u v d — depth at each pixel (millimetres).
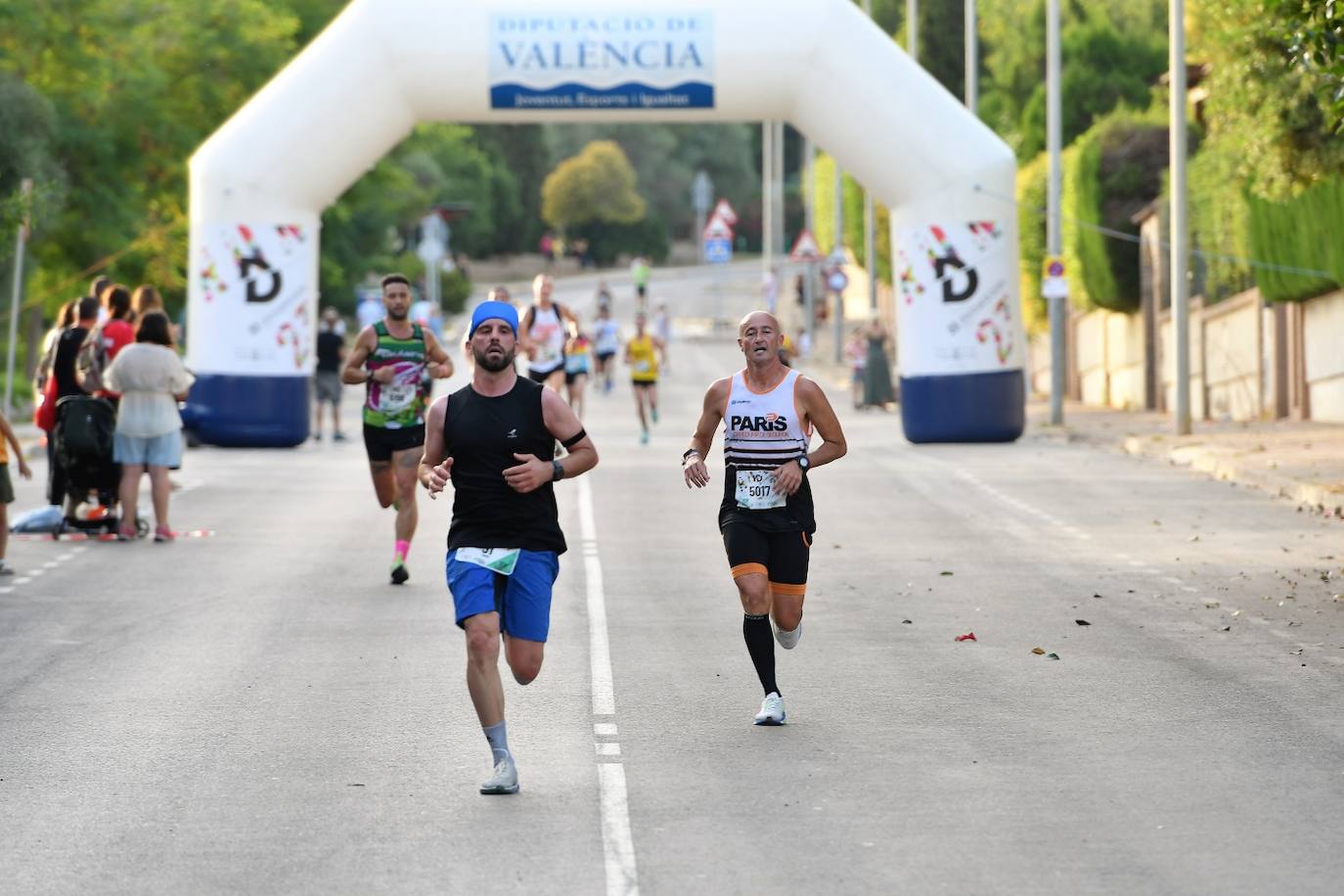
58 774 16688
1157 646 22797
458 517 16188
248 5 82250
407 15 53062
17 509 37781
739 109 54062
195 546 32156
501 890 13250
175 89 81000
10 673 21344
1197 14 51062
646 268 159750
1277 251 52969
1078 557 30562
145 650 22766
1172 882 13375
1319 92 30312
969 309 53781
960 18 111688
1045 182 78250
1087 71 92375
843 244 135625
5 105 63469
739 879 13484
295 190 54219
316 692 20297
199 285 54438
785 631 19203
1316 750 17422
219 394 54188
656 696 19953
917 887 13289
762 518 18766
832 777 16484
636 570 29297
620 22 52844
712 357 115750
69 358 33844
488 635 15859
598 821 15070
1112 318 72000
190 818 15211
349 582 28125
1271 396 56812
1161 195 64438
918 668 21453
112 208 76250
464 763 17047
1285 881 13383
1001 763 16969
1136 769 16734
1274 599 26188
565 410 16141
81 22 73438
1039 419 63344
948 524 34938
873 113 53281
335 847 14344
